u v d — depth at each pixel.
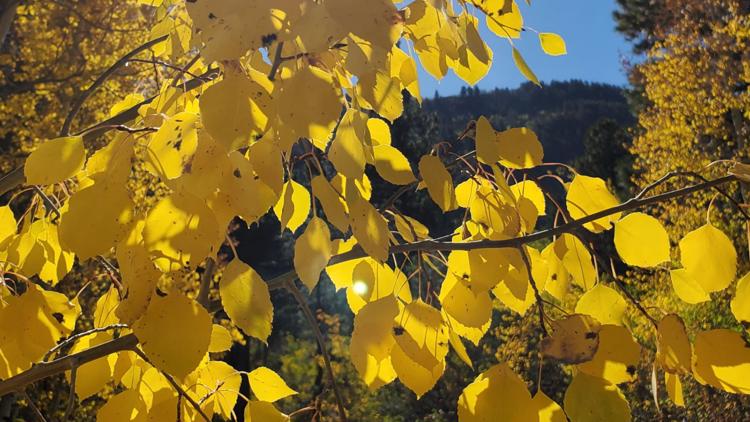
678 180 7.49
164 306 0.57
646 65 10.35
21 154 6.05
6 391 0.70
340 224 0.65
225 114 0.57
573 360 0.62
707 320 5.85
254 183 0.60
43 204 0.87
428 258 0.83
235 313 0.61
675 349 0.63
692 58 9.30
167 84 0.84
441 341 0.67
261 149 0.62
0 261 0.79
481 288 0.70
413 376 0.67
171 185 0.58
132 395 0.69
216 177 0.59
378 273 0.77
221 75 0.68
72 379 0.69
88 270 4.78
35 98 6.11
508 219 0.76
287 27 0.56
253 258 15.71
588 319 0.63
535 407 0.62
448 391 9.10
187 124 0.59
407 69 0.82
